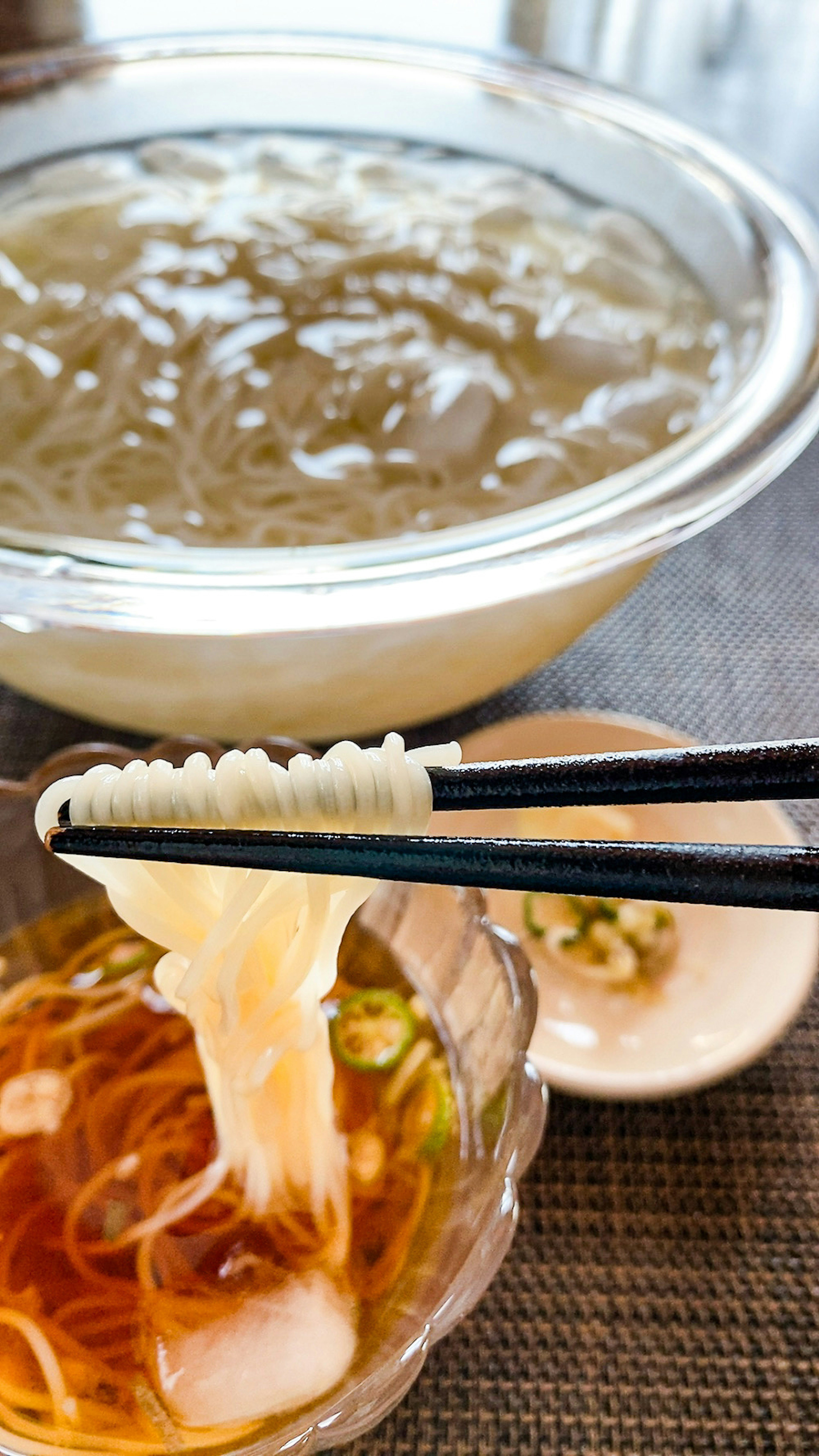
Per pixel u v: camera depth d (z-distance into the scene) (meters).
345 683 0.34
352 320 0.42
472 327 0.42
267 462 0.39
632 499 0.32
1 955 0.33
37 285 0.43
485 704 0.43
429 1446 0.30
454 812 0.33
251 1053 0.29
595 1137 0.34
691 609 0.48
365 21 0.75
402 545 0.32
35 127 0.47
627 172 0.46
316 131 0.51
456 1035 0.31
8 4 0.69
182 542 0.36
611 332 0.41
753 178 0.42
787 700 0.44
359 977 0.33
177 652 0.32
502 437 0.39
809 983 0.34
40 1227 0.30
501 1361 0.31
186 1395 0.28
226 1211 0.30
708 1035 0.34
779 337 0.36
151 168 0.48
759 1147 0.34
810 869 0.24
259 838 0.25
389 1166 0.30
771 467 0.33
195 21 0.70
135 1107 0.31
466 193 0.48
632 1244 0.32
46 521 0.36
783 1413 0.30
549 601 0.33
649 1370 0.31
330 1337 0.28
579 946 0.36
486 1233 0.27
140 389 0.39
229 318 0.41
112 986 0.33
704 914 0.37
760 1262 0.32
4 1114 0.31
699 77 0.82
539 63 0.48
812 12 0.92
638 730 0.39
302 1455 0.26
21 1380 0.28
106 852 0.26
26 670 0.35
